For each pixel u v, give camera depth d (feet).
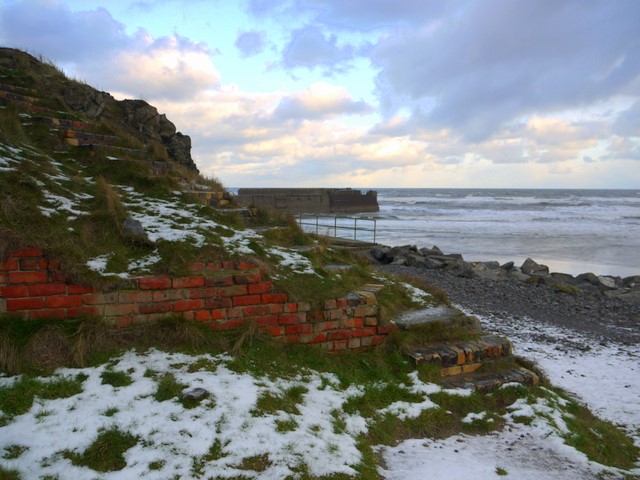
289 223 27.81
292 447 10.31
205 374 12.47
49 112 27.40
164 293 13.78
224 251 15.93
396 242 95.55
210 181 32.89
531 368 18.39
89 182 19.83
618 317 37.17
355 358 16.07
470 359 17.02
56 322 12.48
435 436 13.34
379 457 11.64
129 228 15.72
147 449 9.56
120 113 41.86
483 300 41.04
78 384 11.27
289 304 15.46
